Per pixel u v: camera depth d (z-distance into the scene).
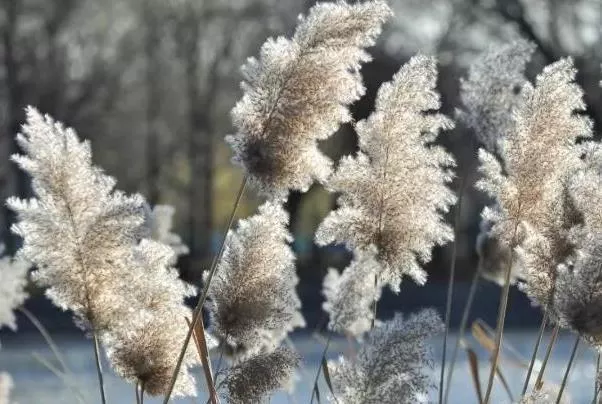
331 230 2.02
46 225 1.86
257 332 2.01
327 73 1.88
